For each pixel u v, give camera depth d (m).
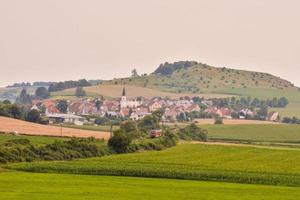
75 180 153.00
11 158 191.25
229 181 166.88
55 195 122.56
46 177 157.38
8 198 115.75
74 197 120.44
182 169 182.75
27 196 119.44
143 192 133.38
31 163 184.62
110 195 126.12
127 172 173.00
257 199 127.00
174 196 128.12
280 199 128.25
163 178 169.50
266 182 165.38
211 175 171.50
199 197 127.94
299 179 169.50
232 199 126.12
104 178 161.75
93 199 118.56
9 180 147.00
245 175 173.50
